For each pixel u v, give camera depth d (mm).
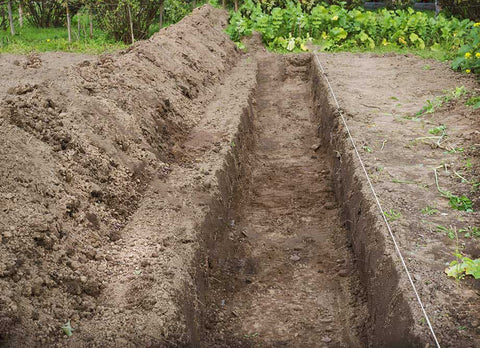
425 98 8914
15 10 17656
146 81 7500
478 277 4047
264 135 9836
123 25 14992
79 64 7133
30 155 4609
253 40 14461
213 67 10477
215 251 5520
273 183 8055
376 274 4719
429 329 3633
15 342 3127
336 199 7332
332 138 8242
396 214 5137
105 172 5250
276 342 4777
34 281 3580
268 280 5730
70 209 4477
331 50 14016
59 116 5465
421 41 13906
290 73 12992
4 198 4012
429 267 4312
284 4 17562
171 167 6324
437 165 6227
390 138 7102
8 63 10906
